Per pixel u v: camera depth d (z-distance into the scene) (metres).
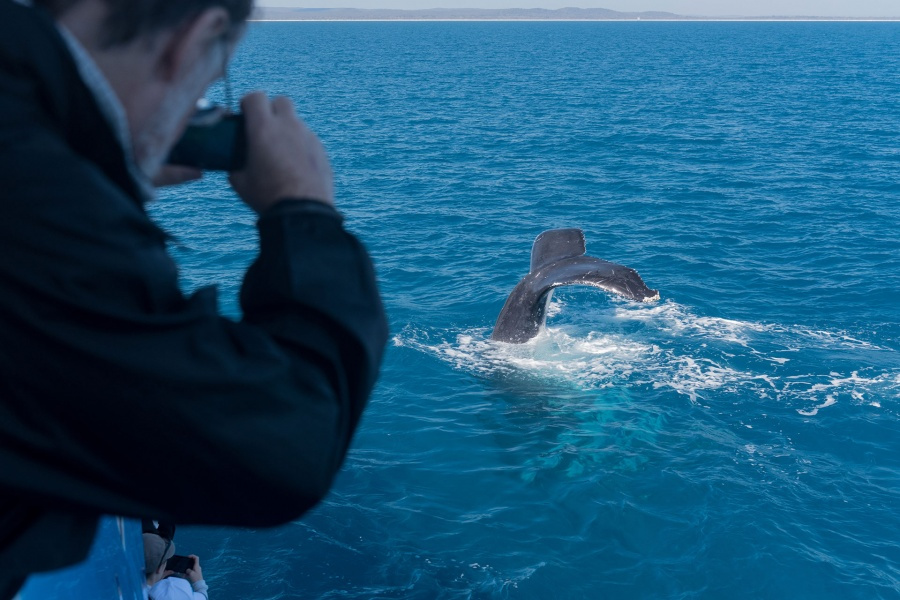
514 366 12.02
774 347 13.30
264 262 1.18
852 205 25.03
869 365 12.66
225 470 1.04
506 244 20.42
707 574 7.91
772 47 156.25
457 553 8.07
